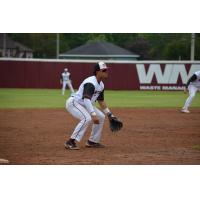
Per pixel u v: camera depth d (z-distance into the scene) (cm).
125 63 12556
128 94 10606
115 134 4188
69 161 2959
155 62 12519
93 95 3356
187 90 6338
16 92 10831
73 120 5269
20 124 4897
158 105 7500
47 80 12694
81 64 12631
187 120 5347
